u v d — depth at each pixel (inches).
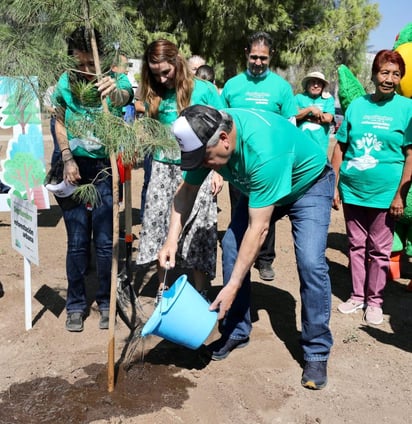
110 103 119.4
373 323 154.0
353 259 161.9
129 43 113.0
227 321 131.7
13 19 104.1
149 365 128.5
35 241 131.8
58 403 113.1
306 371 121.7
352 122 153.7
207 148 96.6
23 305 159.8
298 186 114.7
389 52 146.6
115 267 113.5
